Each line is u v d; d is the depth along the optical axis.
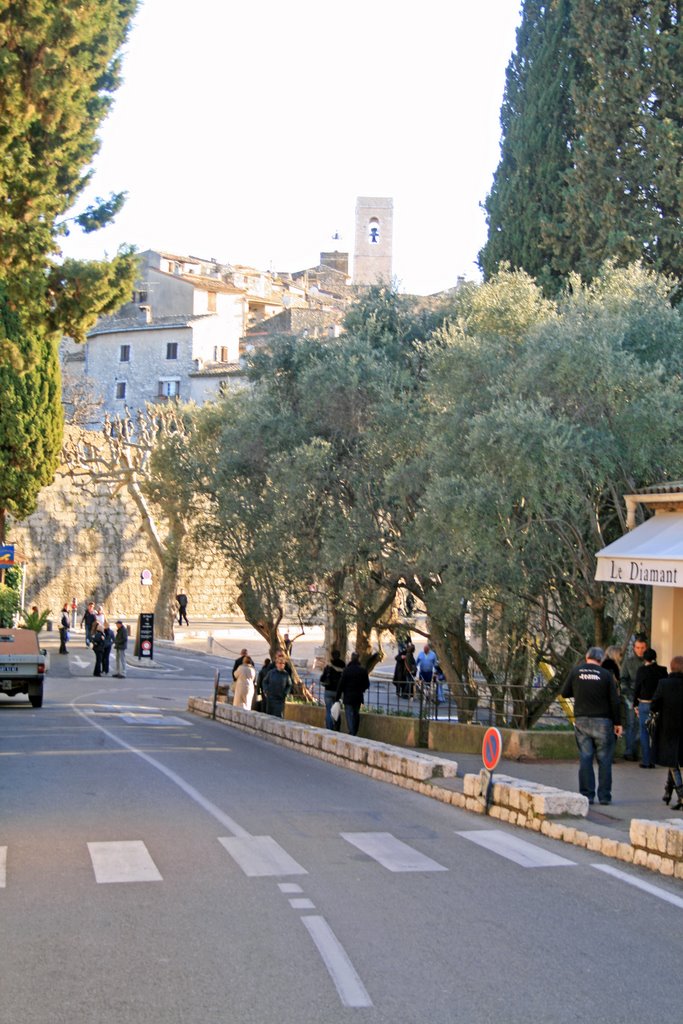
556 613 19.30
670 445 17.16
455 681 23.64
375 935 7.37
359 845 10.46
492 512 17.00
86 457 58.47
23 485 42.31
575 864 9.87
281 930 7.43
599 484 16.81
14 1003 5.98
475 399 19.14
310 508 23.77
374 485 22.23
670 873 9.43
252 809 12.41
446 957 6.95
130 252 21.66
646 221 26.88
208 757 18.17
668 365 18.64
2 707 30.61
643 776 15.65
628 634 19.03
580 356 17.03
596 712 13.03
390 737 22.62
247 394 29.12
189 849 10.03
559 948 7.23
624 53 28.03
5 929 7.39
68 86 20.11
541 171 29.98
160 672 47.00
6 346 23.31
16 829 10.92
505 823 12.03
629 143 27.53
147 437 52.66
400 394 22.59
